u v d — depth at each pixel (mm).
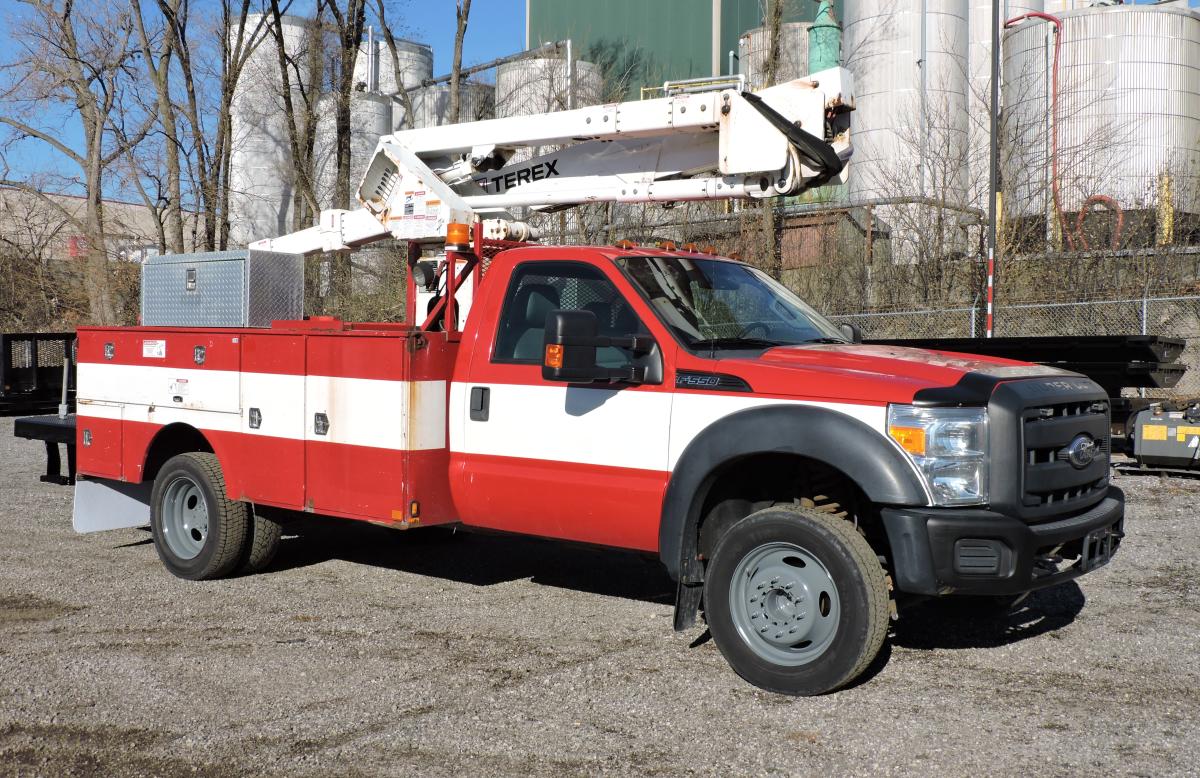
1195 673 5070
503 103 31000
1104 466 5305
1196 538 8227
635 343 5316
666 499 5168
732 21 30406
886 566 5168
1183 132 24953
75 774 3990
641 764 4047
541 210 7809
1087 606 6320
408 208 7195
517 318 5922
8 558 7863
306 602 6551
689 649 5543
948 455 4566
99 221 30703
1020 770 3953
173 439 7688
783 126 6109
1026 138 24594
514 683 4996
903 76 25531
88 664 5289
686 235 21938
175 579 7199
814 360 5098
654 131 6617
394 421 5988
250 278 7406
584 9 33438
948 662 5281
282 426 6629
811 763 4047
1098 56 25078
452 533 8508
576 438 5535
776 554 4891
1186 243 21188
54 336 14094
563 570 7453
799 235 24016
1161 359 11656
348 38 29453
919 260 22500
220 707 4684
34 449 14312
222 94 30656
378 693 4855
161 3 29688
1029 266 21344
